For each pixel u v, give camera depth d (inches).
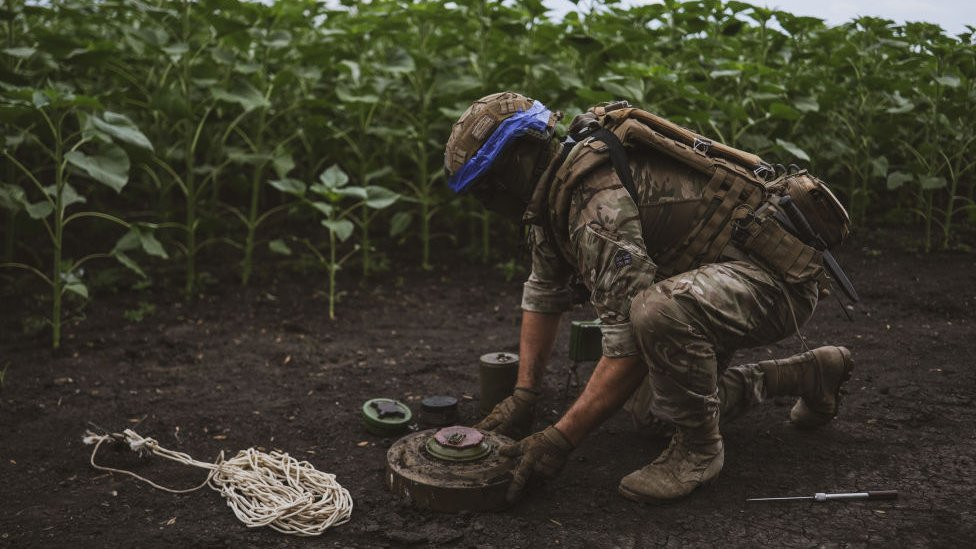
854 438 119.9
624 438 121.4
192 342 168.1
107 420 129.6
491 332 179.0
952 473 108.2
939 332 170.9
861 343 164.7
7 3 194.4
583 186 94.7
